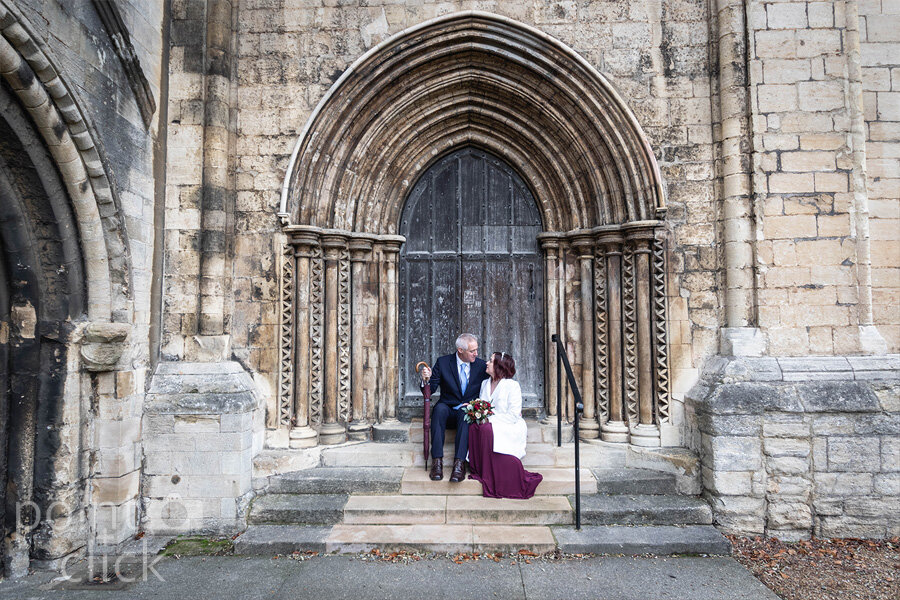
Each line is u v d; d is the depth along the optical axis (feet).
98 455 14.06
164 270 16.37
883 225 16.76
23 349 12.89
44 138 12.07
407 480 15.80
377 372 19.02
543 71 17.80
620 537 14.06
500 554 13.66
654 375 17.17
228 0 17.47
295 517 14.93
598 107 17.47
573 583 12.28
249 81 17.83
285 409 17.16
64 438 13.03
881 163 16.83
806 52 16.39
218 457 15.17
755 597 11.78
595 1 17.79
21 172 12.21
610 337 17.80
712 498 15.12
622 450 16.93
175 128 16.67
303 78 17.81
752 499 14.93
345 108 17.75
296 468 16.38
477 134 19.85
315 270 17.75
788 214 16.07
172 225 16.44
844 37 16.35
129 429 14.60
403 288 20.01
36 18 11.40
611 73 17.63
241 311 17.31
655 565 13.23
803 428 14.90
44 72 11.33
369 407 18.70
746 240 16.26
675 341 16.96
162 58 16.38
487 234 20.10
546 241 19.17
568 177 18.90
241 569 12.95
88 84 13.08
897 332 16.53
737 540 14.69
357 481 15.83
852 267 15.89
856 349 15.69
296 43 17.89
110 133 13.88
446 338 19.93
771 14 16.55
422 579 12.43
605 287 18.17
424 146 19.69
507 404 15.99
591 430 17.87
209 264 16.47
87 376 13.76
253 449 16.17
